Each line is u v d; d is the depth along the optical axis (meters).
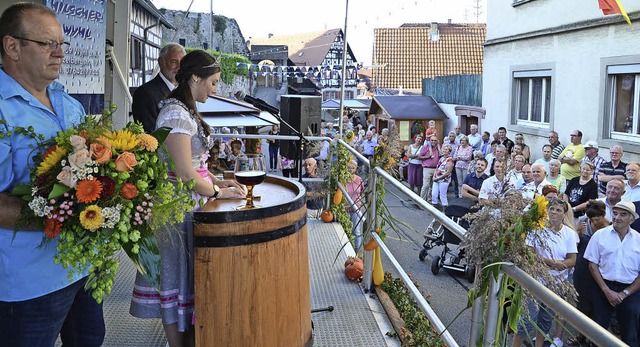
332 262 5.59
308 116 8.49
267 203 3.36
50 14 2.46
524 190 2.70
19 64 2.43
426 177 16.31
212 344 3.12
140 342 3.81
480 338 2.71
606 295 6.18
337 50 54.25
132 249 2.38
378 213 4.84
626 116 12.64
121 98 7.00
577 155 11.17
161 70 5.11
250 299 3.12
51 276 2.50
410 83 36.12
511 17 17.03
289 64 47.09
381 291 4.79
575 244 6.23
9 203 2.31
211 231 3.05
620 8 9.98
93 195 2.22
